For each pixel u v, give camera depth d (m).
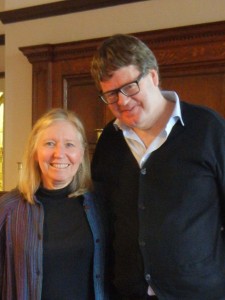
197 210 1.31
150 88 1.32
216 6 2.75
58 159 1.43
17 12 3.57
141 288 1.38
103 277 1.48
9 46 3.69
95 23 3.24
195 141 1.32
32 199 1.46
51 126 1.46
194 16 2.83
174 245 1.30
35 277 1.38
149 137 1.40
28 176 1.48
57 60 3.34
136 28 3.06
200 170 1.31
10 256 1.42
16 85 3.69
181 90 2.88
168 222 1.31
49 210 1.48
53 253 1.41
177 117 1.34
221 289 1.35
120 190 1.45
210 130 1.32
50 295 1.40
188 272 1.30
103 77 1.28
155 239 1.32
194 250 1.30
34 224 1.42
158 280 1.33
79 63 3.23
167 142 1.35
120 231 1.43
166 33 2.82
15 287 1.41
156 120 1.38
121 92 1.27
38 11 3.47
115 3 3.12
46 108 3.39
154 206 1.34
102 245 1.48
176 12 2.90
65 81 3.32
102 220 1.52
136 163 1.42
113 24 3.16
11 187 3.78
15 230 1.42
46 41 3.48
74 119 1.52
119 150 1.49
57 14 3.41
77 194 1.51
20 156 3.72
